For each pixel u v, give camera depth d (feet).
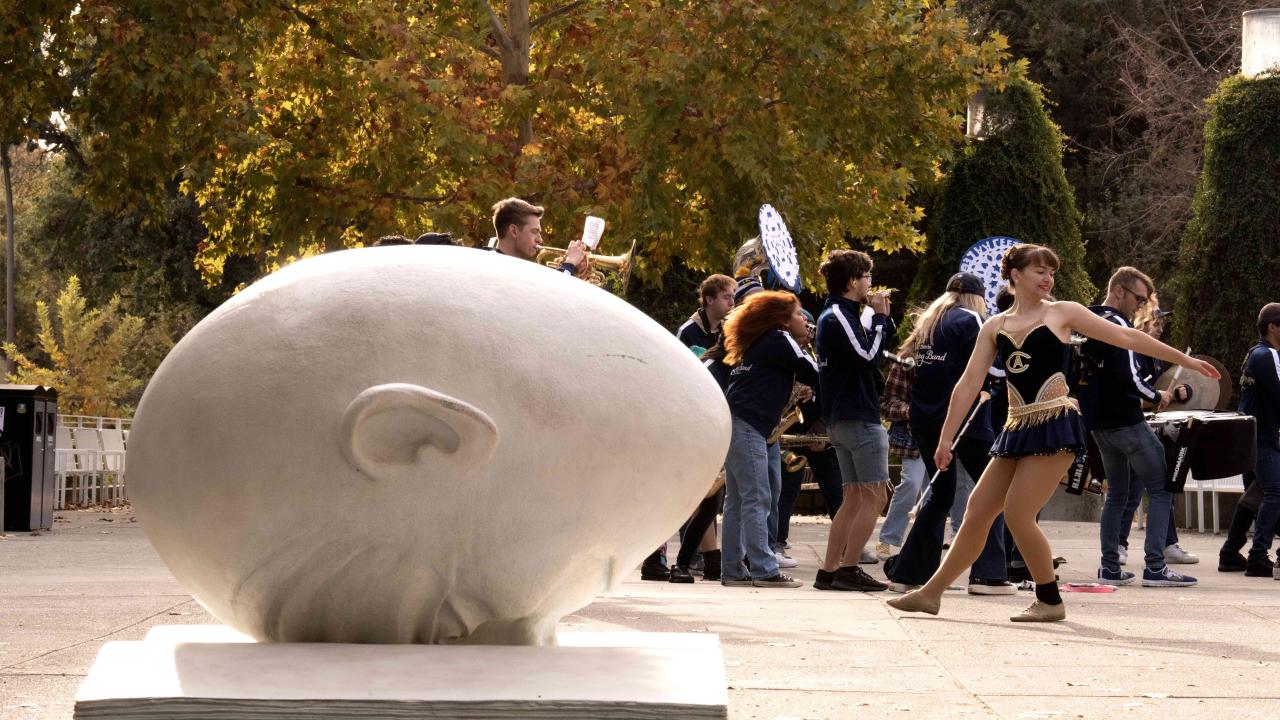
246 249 70.33
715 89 58.90
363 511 10.56
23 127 64.03
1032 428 23.68
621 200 59.36
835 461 36.19
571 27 63.82
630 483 10.96
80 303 96.73
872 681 17.57
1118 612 26.13
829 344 30.17
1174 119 97.71
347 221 63.46
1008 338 23.84
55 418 52.95
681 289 103.40
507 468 10.56
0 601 26.27
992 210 70.28
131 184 61.46
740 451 30.73
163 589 28.78
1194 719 15.10
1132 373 32.09
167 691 9.73
